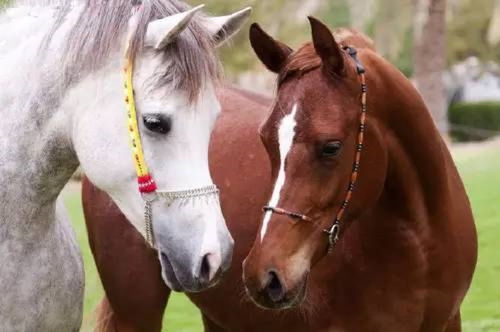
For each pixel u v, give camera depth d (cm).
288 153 383
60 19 383
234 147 486
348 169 393
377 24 2042
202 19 376
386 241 428
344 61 391
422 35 1997
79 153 374
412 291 430
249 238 464
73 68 371
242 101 506
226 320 482
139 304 501
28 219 389
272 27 2156
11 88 388
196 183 359
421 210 428
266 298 384
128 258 497
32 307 392
